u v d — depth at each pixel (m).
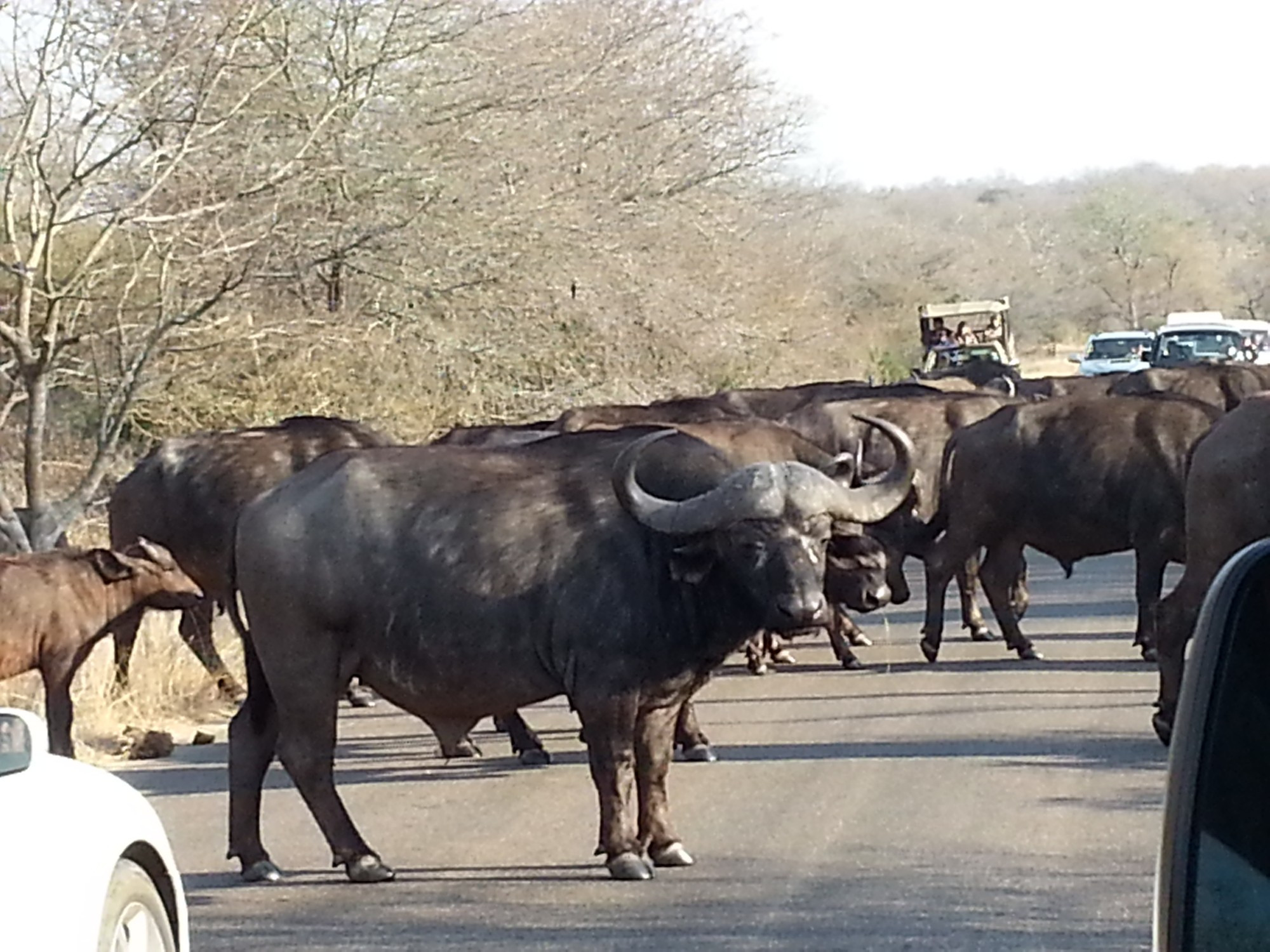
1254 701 3.53
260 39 18.48
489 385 24.25
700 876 8.28
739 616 8.45
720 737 11.62
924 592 19.44
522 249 23.06
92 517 19.44
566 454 8.84
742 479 8.25
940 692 13.02
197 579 13.91
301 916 7.96
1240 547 10.13
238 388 21.48
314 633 8.48
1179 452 13.97
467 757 11.48
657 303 28.39
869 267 64.94
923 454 16.89
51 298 15.09
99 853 5.19
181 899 5.89
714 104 32.88
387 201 21.12
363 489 8.51
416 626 8.41
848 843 8.73
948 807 9.36
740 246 35.19
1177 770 3.46
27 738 5.25
